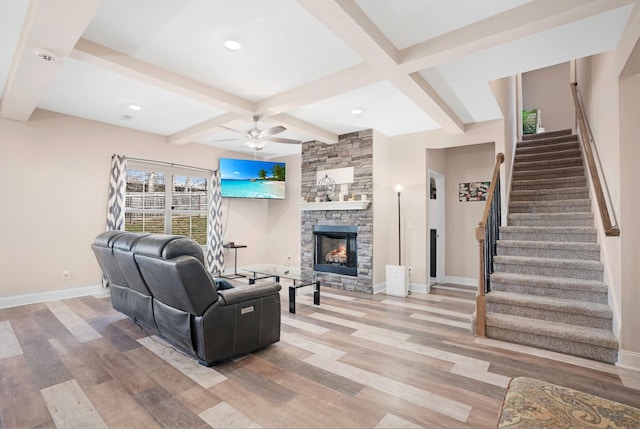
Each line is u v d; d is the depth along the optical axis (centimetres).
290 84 356
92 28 256
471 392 226
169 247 251
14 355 280
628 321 265
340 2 206
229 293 275
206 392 224
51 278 466
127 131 544
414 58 272
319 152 616
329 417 197
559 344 293
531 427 122
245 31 260
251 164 686
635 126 264
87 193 500
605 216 271
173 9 233
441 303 468
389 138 589
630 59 248
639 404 213
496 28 237
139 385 233
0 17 244
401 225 571
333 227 588
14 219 437
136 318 343
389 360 276
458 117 469
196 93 350
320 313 416
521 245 399
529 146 620
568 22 224
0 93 388
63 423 190
